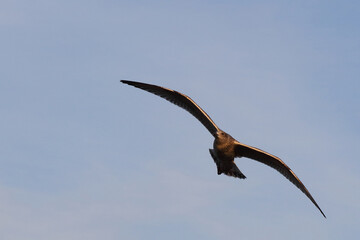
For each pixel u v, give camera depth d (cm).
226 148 1775
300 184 1731
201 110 1784
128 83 1817
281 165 1767
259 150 1772
